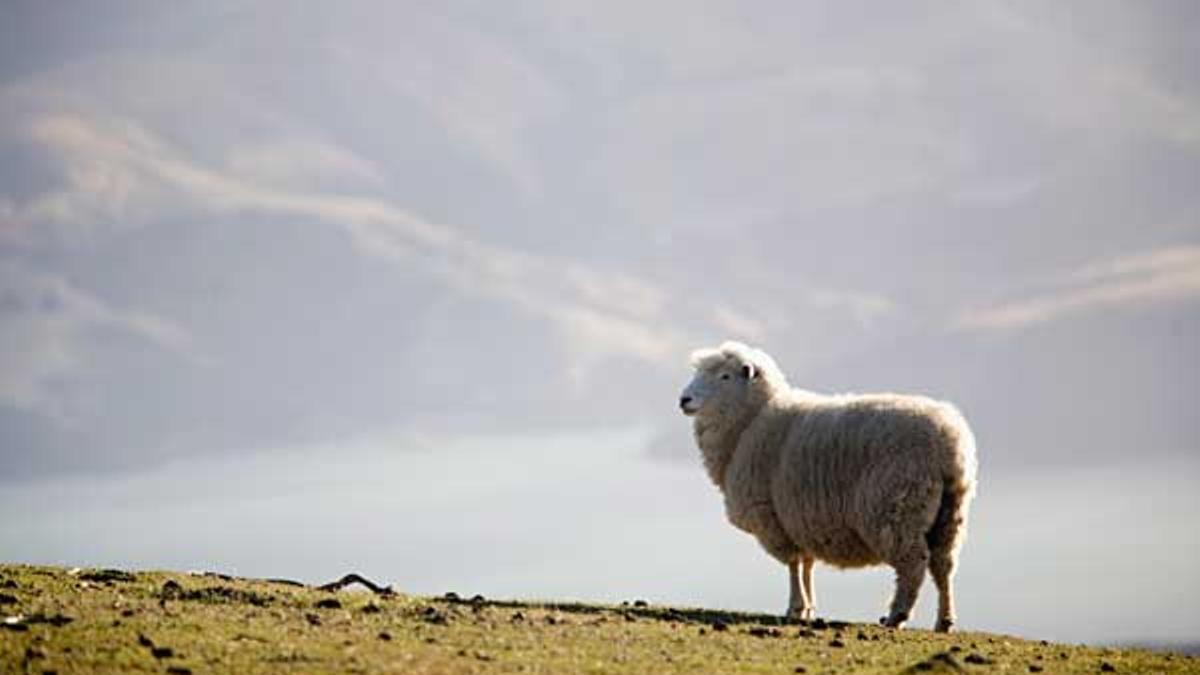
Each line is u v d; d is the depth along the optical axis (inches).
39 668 836.0
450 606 1104.2
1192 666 1029.2
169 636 919.0
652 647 976.9
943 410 1200.8
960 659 975.6
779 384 1348.4
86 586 1093.8
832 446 1218.6
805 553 1283.2
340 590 1179.9
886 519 1178.0
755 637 1038.4
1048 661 1011.3
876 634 1096.2
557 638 988.6
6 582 1084.5
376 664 878.4
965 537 1211.2
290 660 880.9
